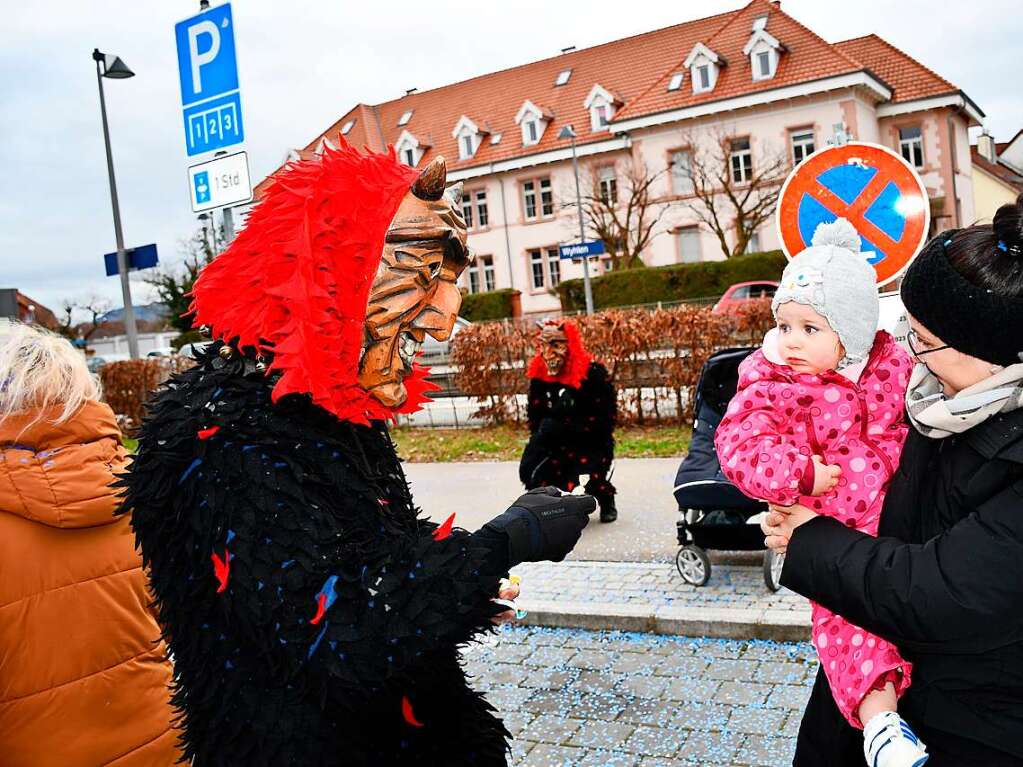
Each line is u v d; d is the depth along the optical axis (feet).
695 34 156.97
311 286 6.05
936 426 5.92
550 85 163.22
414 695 6.59
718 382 21.18
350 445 6.48
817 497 7.91
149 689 8.65
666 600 19.31
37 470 8.11
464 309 142.20
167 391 6.64
